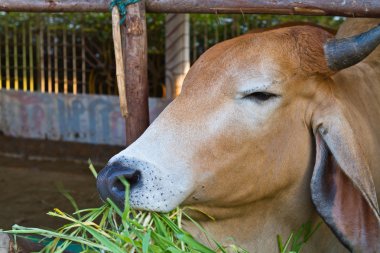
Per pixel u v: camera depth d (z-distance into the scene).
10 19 10.36
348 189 2.82
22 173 7.85
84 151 8.78
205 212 2.82
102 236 2.45
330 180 2.86
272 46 2.77
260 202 2.93
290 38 2.81
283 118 2.81
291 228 3.06
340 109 2.81
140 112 3.19
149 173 2.56
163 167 2.60
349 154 2.73
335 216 2.82
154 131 2.68
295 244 3.05
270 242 3.03
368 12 2.90
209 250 2.55
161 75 9.89
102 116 9.27
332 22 9.57
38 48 10.17
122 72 3.12
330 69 2.79
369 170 2.75
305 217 3.05
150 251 2.46
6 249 2.77
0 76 10.38
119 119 9.16
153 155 2.61
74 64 9.91
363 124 3.01
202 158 2.67
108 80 10.10
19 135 9.86
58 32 10.11
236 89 2.71
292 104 2.82
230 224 2.94
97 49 10.12
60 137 9.58
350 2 2.91
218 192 2.75
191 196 2.70
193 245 2.54
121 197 2.58
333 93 2.88
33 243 2.85
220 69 2.75
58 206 6.16
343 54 2.75
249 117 2.73
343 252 3.25
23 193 6.73
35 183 7.25
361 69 3.23
